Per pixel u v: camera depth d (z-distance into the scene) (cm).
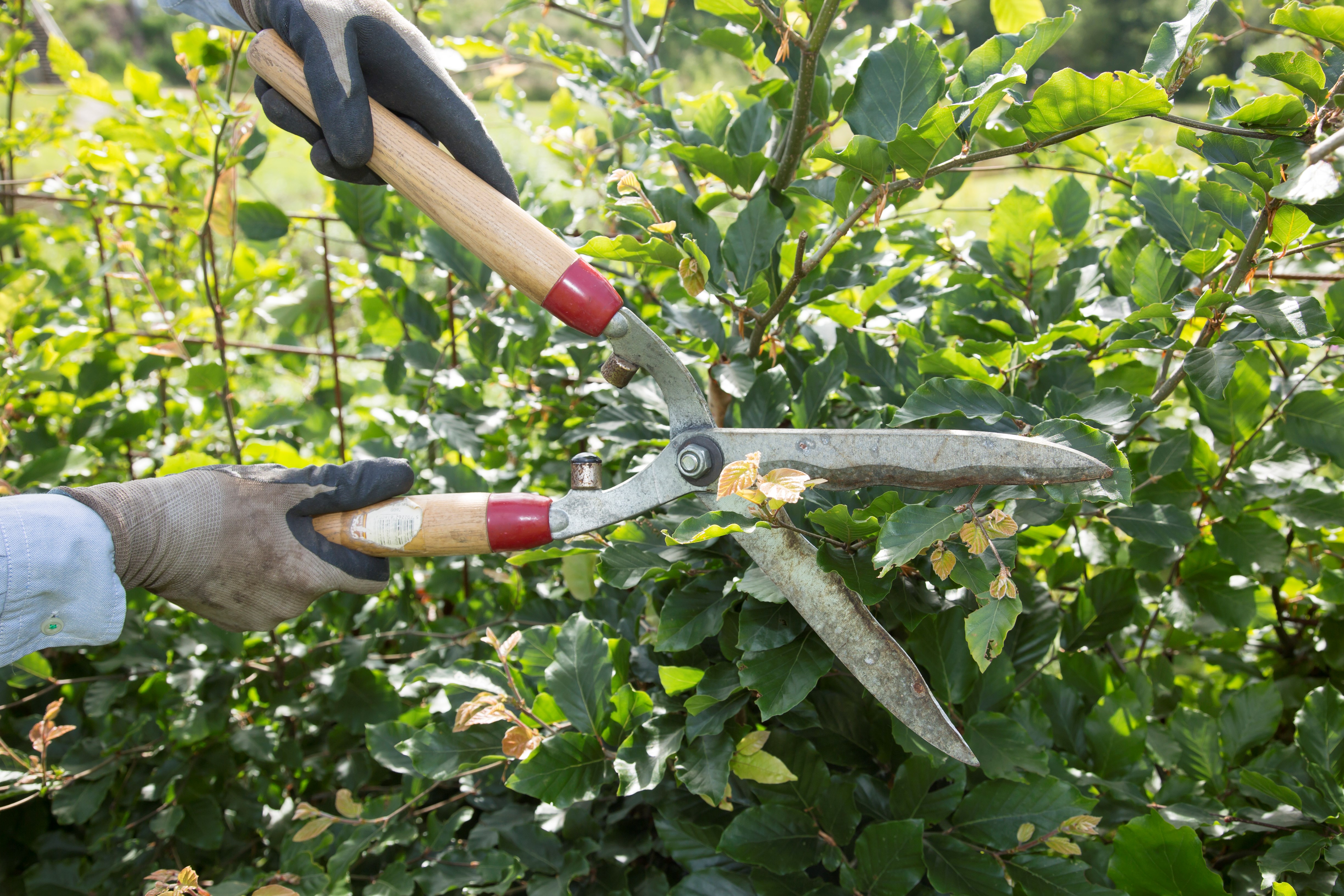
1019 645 136
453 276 180
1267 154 105
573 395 182
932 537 86
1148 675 146
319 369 243
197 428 204
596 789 113
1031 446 82
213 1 108
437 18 200
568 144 191
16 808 163
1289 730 155
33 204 276
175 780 160
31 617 85
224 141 179
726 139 149
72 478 192
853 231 145
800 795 115
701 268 106
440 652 162
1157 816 102
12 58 224
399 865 126
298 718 177
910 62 110
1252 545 135
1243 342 113
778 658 104
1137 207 146
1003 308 144
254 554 92
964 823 113
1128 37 1337
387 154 90
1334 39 101
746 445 92
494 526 93
